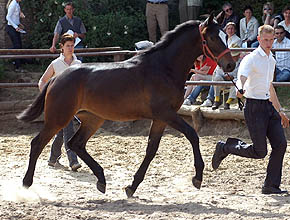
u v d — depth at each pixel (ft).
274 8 63.46
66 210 25.94
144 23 67.15
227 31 50.70
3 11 66.28
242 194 30.50
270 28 28.63
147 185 32.91
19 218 24.45
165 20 63.57
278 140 29.58
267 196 29.66
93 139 47.65
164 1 63.31
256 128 29.09
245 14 57.41
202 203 27.78
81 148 30.76
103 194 30.76
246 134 47.34
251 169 36.63
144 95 28.45
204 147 43.65
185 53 29.07
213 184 33.14
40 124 54.49
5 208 26.23
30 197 29.53
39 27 65.67
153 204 27.66
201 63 48.47
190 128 28.22
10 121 54.65
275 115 29.58
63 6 64.18
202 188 32.19
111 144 45.55
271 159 30.14
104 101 28.86
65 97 29.32
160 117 28.45
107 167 37.91
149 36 64.80
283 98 52.31
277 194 30.09
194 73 51.78
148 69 28.58
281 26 51.55
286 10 53.62
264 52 28.76
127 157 40.98
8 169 36.86
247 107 29.30
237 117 47.83
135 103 28.60
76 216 24.73
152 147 29.73
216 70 48.32
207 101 50.80
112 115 29.19
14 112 55.01
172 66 28.86
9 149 43.68
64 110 29.40
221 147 31.01
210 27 28.73
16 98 57.93
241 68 28.78
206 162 38.63
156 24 64.34
